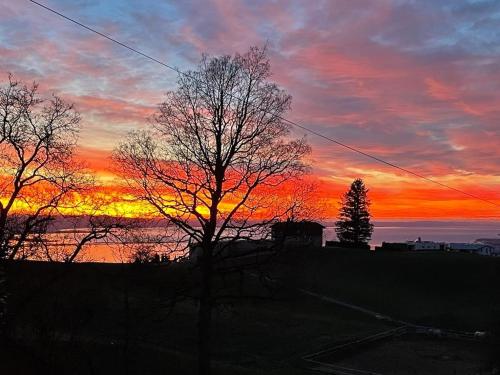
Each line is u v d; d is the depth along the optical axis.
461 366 41.44
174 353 32.59
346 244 111.88
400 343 50.12
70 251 26.19
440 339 52.19
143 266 28.55
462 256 85.00
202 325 27.94
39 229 24.91
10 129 28.59
